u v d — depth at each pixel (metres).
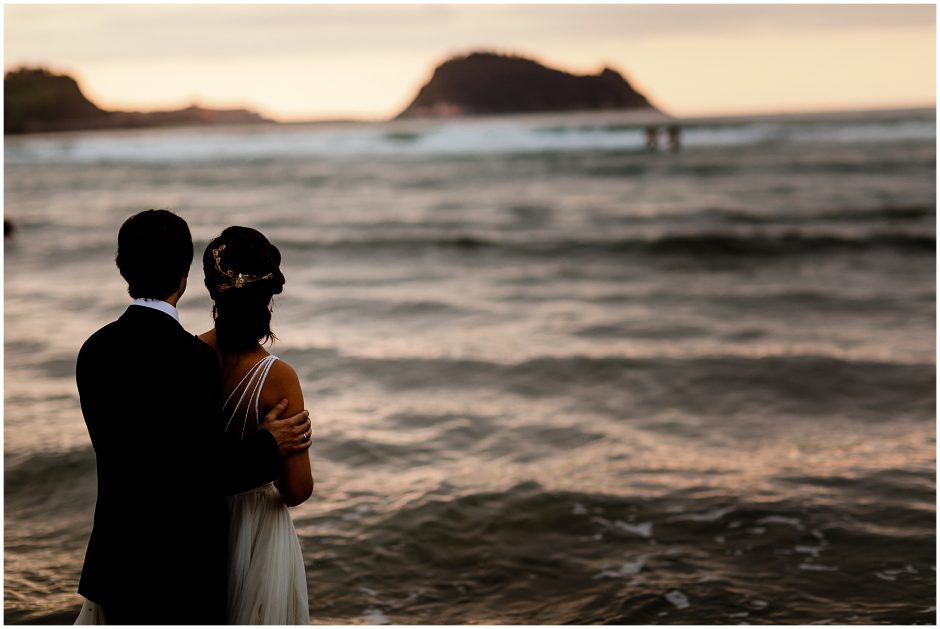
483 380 7.27
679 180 30.94
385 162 43.50
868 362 7.71
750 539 4.30
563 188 29.25
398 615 3.62
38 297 10.98
